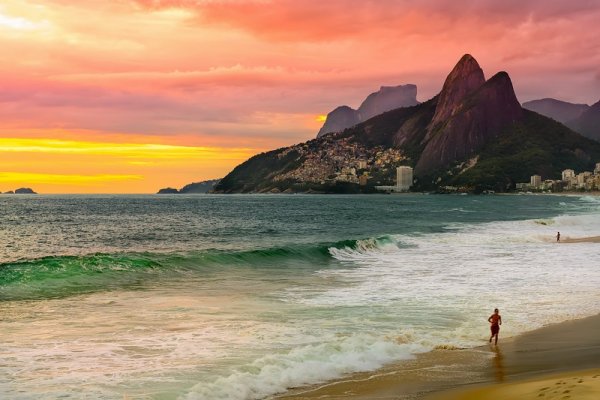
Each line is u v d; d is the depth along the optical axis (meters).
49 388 11.48
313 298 22.09
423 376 12.90
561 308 20.61
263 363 13.31
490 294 23.20
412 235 53.03
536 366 13.62
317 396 11.50
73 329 16.44
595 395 10.12
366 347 14.88
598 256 37.22
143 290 23.39
